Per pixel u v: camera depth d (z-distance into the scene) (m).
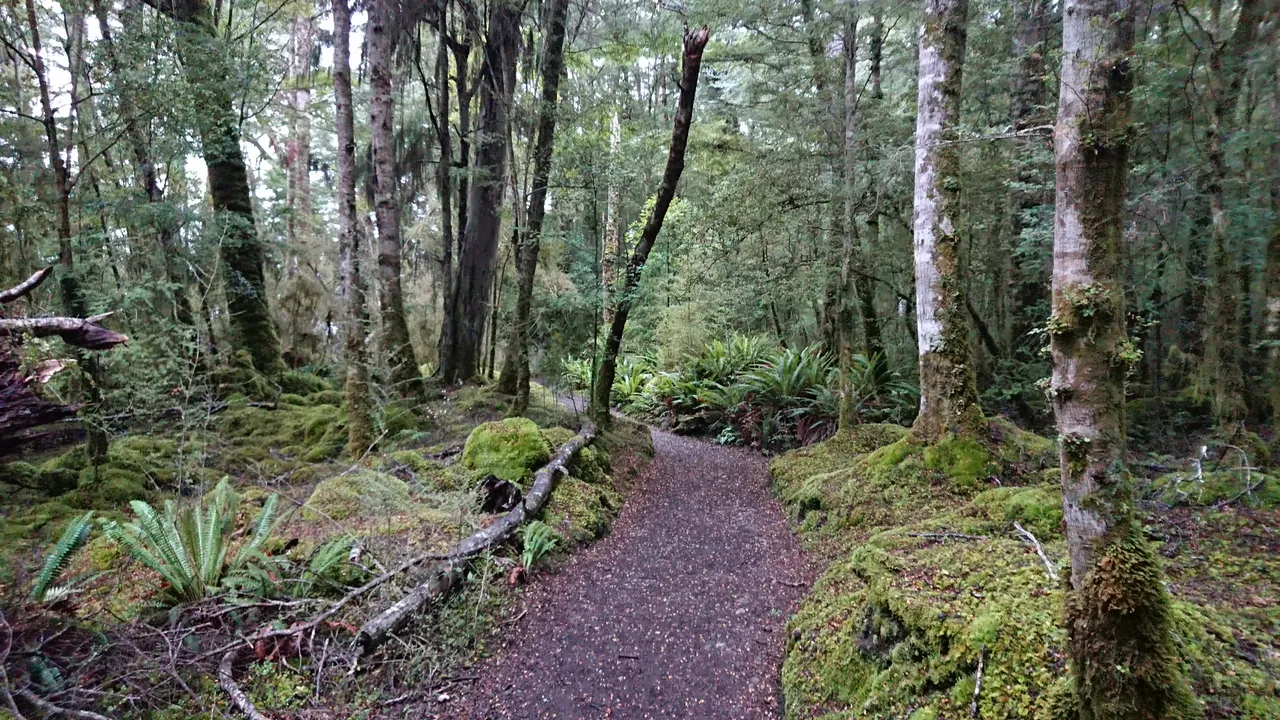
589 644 3.68
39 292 7.23
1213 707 1.88
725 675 3.37
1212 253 4.79
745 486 7.34
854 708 2.71
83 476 6.13
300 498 5.77
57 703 2.58
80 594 3.64
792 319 14.12
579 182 8.70
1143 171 5.70
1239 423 4.45
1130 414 6.64
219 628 3.39
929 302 5.27
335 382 12.26
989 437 5.10
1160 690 1.69
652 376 13.73
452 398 10.21
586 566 4.80
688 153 11.62
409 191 17.06
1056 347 1.82
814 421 9.03
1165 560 3.12
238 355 10.25
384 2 9.03
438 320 16.16
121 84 6.78
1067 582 1.91
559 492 5.81
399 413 8.13
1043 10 7.83
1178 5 4.22
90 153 8.49
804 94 9.07
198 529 3.67
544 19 8.44
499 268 14.36
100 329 3.08
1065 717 1.96
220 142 8.52
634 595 4.33
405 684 3.20
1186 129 5.30
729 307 13.36
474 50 11.18
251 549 3.78
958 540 3.62
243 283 10.12
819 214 9.05
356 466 5.03
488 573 4.17
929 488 4.84
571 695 3.20
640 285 8.27
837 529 4.92
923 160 5.28
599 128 8.98
